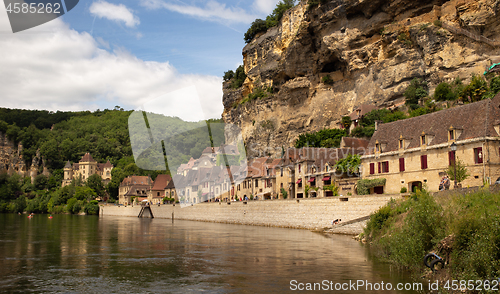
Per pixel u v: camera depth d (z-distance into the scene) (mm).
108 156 174500
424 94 63938
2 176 171750
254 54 120312
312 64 90312
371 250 29125
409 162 42344
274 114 99750
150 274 20781
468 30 60688
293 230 47312
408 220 24438
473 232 17781
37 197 154750
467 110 39875
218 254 27547
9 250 30125
